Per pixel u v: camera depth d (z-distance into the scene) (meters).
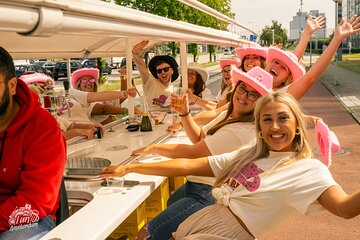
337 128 11.62
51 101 4.33
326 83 26.38
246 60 4.82
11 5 1.05
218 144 2.98
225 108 4.47
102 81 22.16
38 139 2.20
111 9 1.46
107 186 2.79
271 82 3.20
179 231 2.55
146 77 6.81
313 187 2.22
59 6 1.17
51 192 2.18
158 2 16.53
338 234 4.82
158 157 3.47
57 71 26.31
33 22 1.12
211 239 2.39
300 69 4.01
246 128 2.96
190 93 5.39
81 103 5.21
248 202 2.38
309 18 5.69
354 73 34.31
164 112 6.23
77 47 4.73
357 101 17.25
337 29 3.57
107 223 2.19
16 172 2.22
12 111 2.21
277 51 4.08
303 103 17.11
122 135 4.53
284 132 2.38
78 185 2.81
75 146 3.84
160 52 11.12
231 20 5.20
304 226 5.05
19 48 3.60
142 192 2.65
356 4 70.31
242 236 2.40
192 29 2.57
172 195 3.42
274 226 2.38
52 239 2.01
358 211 2.01
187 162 2.78
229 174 2.54
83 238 2.02
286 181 2.30
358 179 6.80
